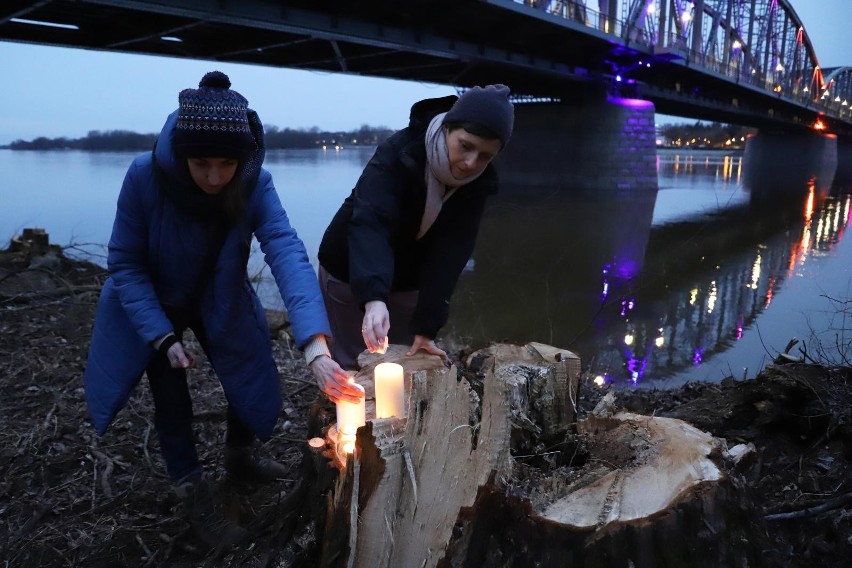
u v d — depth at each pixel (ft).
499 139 6.40
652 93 125.59
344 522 5.13
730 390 10.19
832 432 8.21
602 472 5.54
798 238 61.93
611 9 98.68
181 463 7.37
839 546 6.36
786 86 193.77
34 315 15.34
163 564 7.14
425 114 7.07
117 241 6.48
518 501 4.91
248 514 7.89
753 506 5.32
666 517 4.82
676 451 5.64
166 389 7.13
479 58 76.74
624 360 25.59
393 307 8.71
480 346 8.16
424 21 65.05
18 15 44.47
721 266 49.01
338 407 6.01
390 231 7.00
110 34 56.75
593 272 43.86
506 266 44.24
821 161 218.18
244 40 64.64
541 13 70.08
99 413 6.73
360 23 58.90
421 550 5.02
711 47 141.79
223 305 6.79
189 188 6.15
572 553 4.78
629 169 108.68
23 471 9.13
